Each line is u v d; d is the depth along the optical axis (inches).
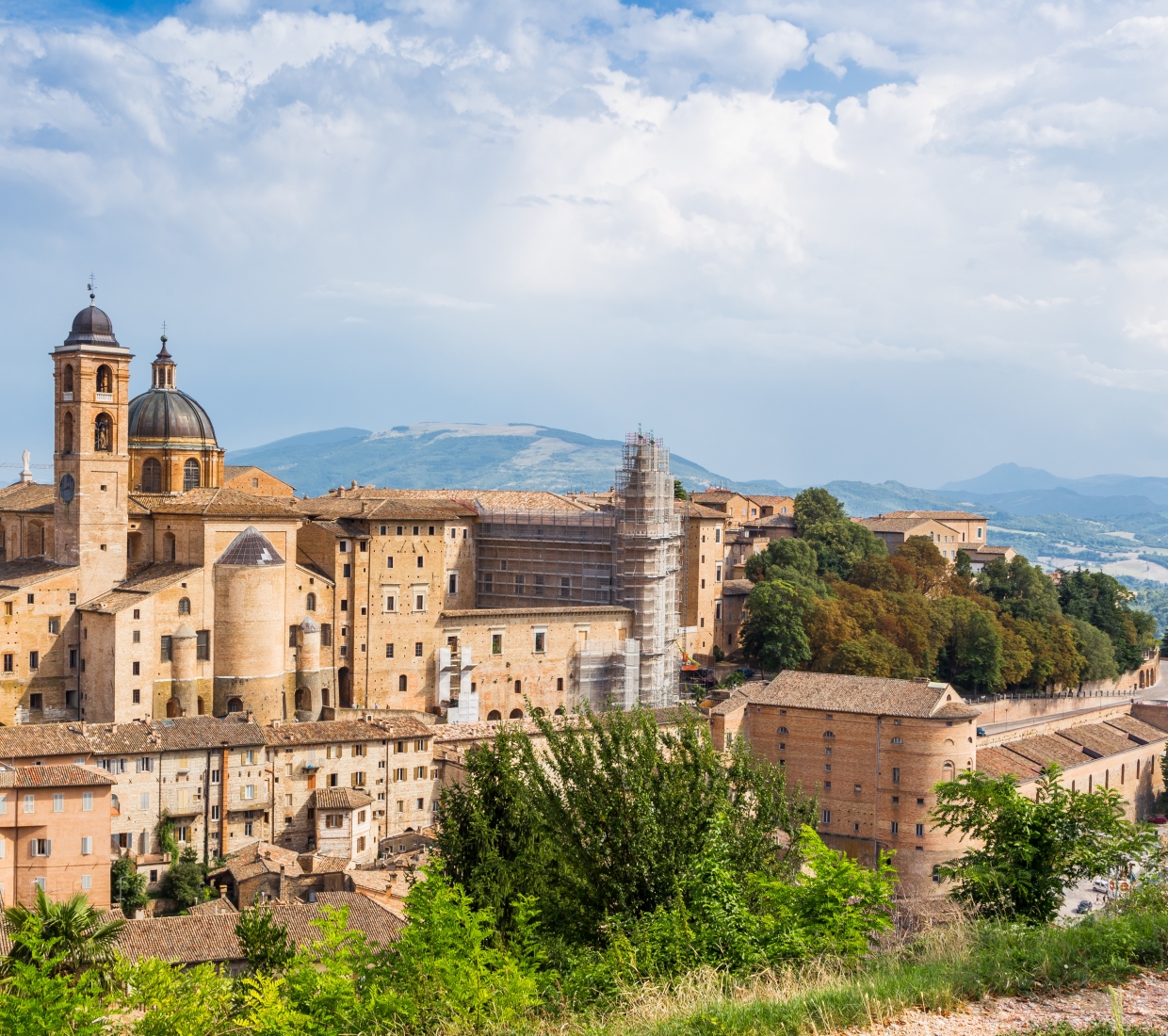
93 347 6136.8
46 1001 1505.9
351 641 6668.3
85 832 4436.5
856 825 6314.0
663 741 1927.9
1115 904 1519.4
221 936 3587.6
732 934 1525.6
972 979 1182.9
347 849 5428.2
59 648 6102.4
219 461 7357.3
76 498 6146.7
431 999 1434.5
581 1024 1316.4
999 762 6919.3
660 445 7637.8
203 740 5216.5
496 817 1859.0
